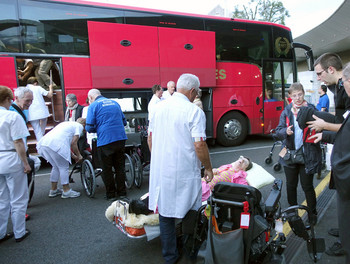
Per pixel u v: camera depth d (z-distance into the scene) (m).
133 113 7.15
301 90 3.08
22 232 3.26
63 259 2.86
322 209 3.70
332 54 2.61
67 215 3.94
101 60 6.32
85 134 5.34
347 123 1.75
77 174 6.04
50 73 6.56
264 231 1.97
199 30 7.46
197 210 2.42
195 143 2.32
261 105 8.62
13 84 5.78
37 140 6.32
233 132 8.40
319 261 2.62
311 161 2.99
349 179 1.68
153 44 6.83
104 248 3.06
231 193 2.06
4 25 5.73
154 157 2.49
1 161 2.99
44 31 6.00
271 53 8.67
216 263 1.93
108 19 6.48
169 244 2.51
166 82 7.03
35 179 5.75
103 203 4.38
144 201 2.87
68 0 6.17
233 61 8.12
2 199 3.17
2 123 2.92
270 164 6.20
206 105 8.06
